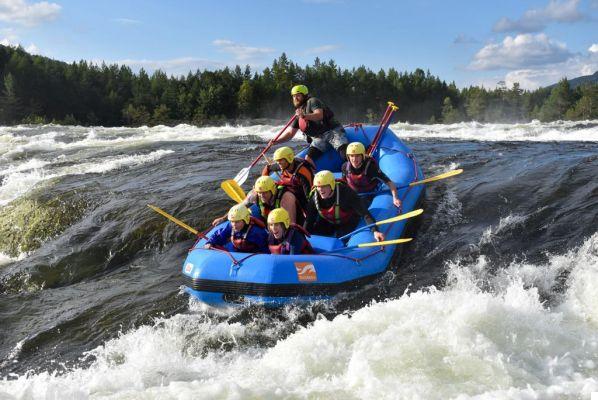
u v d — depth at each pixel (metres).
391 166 7.27
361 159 6.40
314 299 5.02
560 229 5.96
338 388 3.49
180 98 84.94
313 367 3.77
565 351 3.83
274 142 7.79
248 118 85.56
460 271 5.50
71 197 8.63
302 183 6.30
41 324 5.33
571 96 88.62
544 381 3.49
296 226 5.37
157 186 8.80
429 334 3.94
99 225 7.62
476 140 12.95
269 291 4.91
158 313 5.28
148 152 13.08
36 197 8.84
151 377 3.96
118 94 86.44
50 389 3.65
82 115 79.62
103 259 6.90
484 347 3.76
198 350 4.53
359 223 6.08
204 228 7.14
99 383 3.84
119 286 6.06
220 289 5.04
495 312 4.12
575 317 4.38
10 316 5.59
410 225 6.39
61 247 7.24
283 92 90.88
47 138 18.84
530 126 21.27
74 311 5.51
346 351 3.91
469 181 7.89
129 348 4.67
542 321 4.15
